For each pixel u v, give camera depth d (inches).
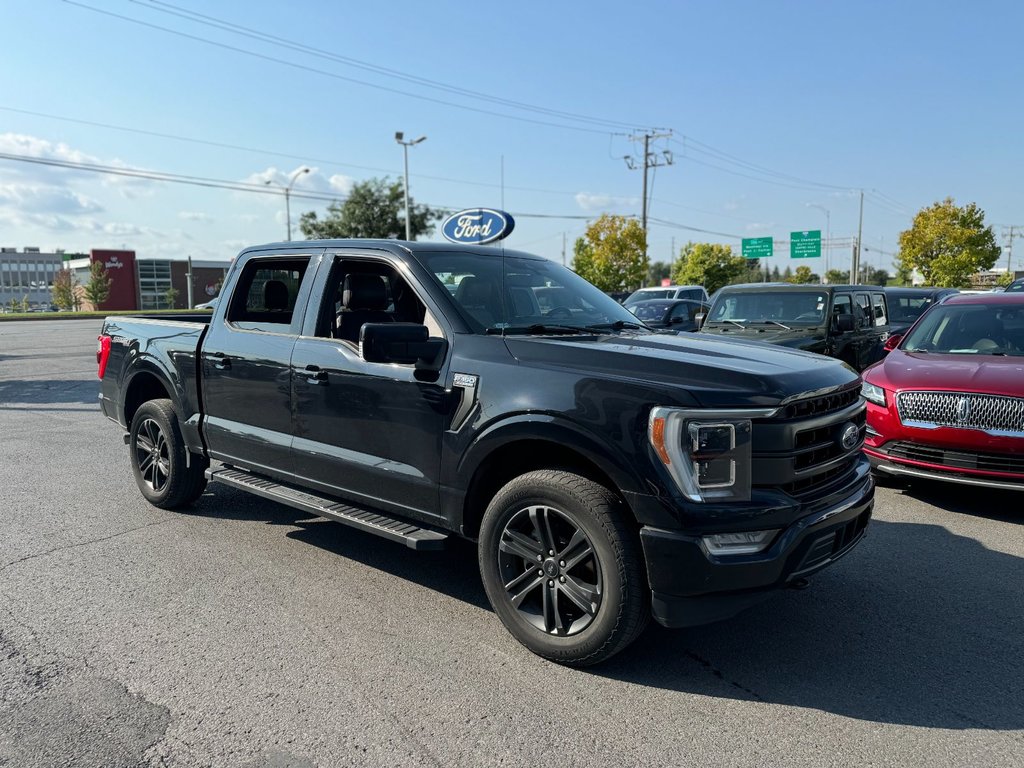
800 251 2559.1
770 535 119.9
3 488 246.2
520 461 144.1
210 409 199.0
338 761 103.8
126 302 3289.9
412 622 148.9
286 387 174.1
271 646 137.9
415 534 147.3
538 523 131.6
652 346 140.0
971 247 1704.0
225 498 236.5
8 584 166.4
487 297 160.6
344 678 126.6
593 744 108.3
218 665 130.6
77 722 113.0
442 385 143.0
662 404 117.6
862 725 114.1
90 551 187.8
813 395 126.0
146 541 195.6
